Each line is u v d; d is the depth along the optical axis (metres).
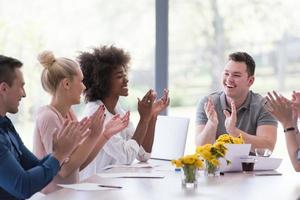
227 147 3.80
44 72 3.80
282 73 5.59
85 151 3.53
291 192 3.10
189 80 5.64
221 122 4.75
